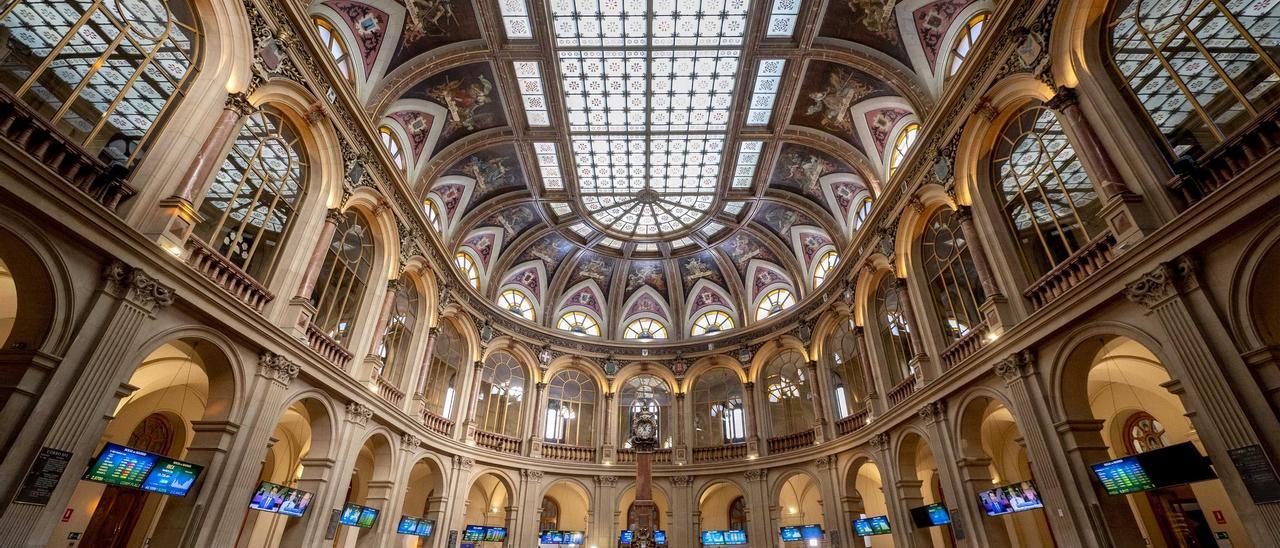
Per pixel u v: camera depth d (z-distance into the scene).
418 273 19.47
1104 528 9.88
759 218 26.66
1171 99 9.29
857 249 20.20
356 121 14.95
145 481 9.02
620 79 18.95
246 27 11.15
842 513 20.38
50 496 7.34
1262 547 7.26
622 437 27.05
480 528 21.59
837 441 20.95
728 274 29.47
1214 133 8.55
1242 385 7.64
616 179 24.36
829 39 16.89
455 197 22.55
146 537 15.20
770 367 26.38
